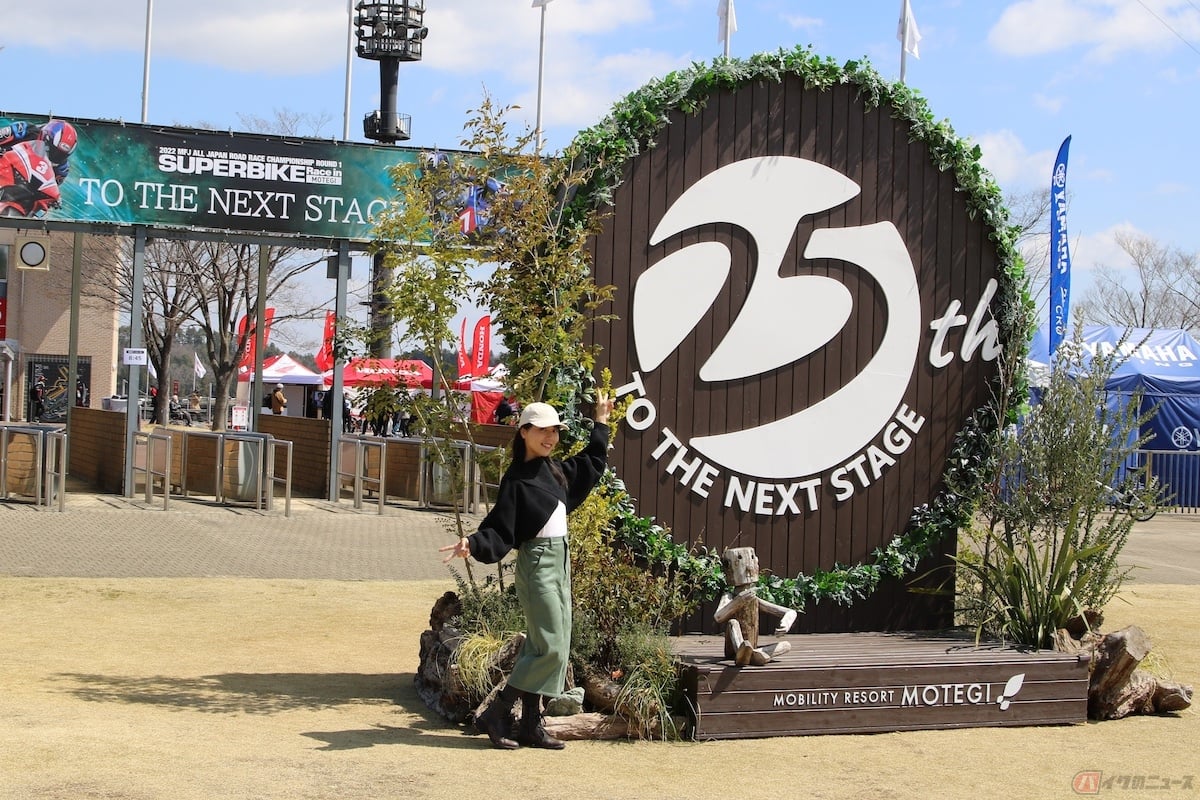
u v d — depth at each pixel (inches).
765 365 307.7
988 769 238.4
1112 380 935.7
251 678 302.8
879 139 319.3
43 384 1653.5
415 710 273.0
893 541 316.8
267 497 665.0
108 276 1407.5
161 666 313.0
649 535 295.1
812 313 312.2
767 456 307.6
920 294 321.4
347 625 381.4
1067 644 293.4
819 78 311.4
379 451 705.6
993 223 324.8
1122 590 508.1
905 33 479.8
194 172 689.6
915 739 261.3
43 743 220.8
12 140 669.3
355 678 308.7
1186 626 426.3
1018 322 327.0
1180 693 298.2
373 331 291.6
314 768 215.0
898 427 319.0
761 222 308.8
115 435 723.4
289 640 355.9
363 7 1562.5
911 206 321.7
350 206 705.6
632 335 298.8
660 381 300.4
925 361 322.3
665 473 300.7
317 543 556.7
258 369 837.2
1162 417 946.1
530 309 280.8
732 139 307.4
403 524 637.3
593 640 265.3
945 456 323.3
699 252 303.7
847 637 305.4
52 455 624.1
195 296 1417.3
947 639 304.3
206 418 2151.8
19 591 408.2
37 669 300.5
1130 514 316.8
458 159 288.5
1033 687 278.2
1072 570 312.7
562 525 238.2
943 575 325.7
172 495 722.2
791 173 311.3
